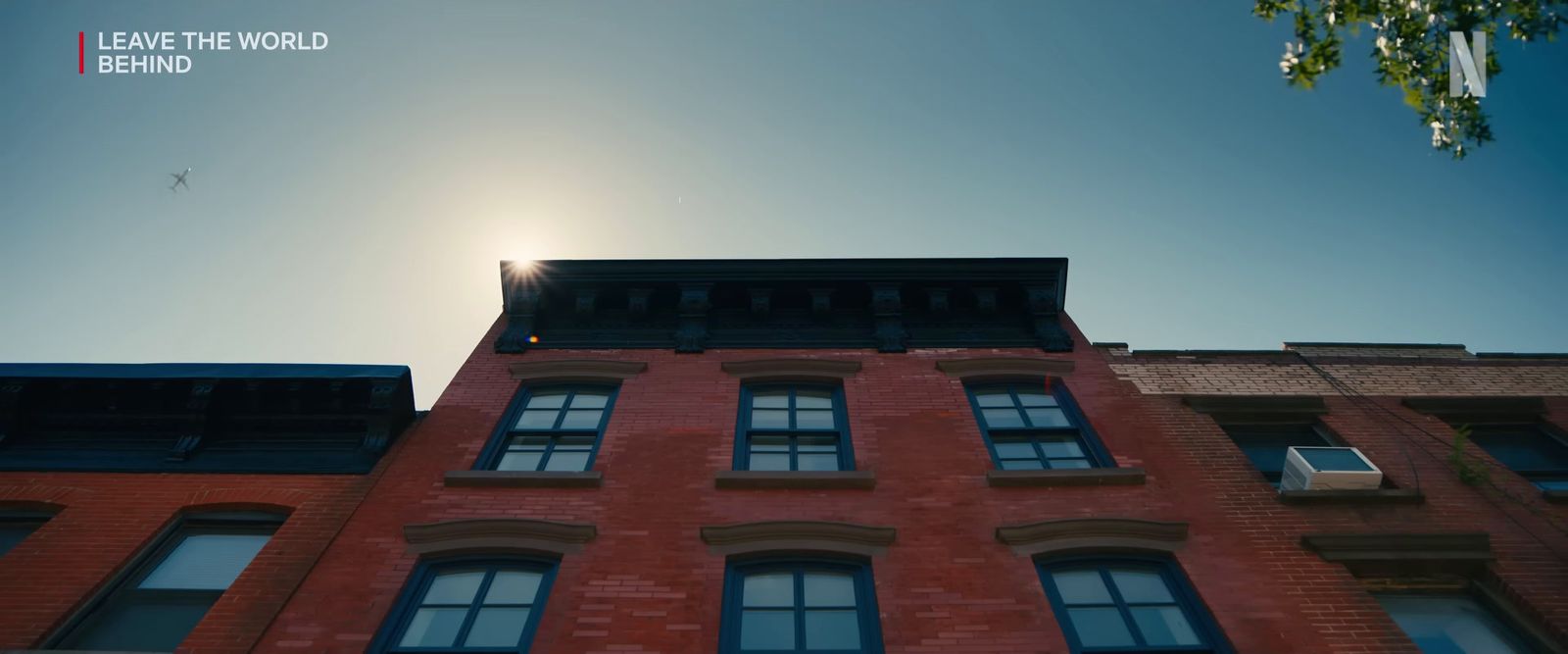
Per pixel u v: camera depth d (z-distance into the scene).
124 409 12.87
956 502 10.97
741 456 12.09
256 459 12.26
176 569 10.52
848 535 10.23
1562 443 13.09
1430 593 10.28
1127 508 11.00
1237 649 8.95
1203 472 11.80
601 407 13.49
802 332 15.32
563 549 10.10
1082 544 10.19
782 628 9.29
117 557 10.31
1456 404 13.56
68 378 12.70
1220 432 12.85
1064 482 11.33
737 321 15.65
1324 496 11.21
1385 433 12.98
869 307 15.71
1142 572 10.12
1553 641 9.52
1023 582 9.66
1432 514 11.14
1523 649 9.66
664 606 9.29
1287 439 13.25
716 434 12.37
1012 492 11.19
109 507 11.21
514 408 13.34
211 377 12.66
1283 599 9.59
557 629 8.98
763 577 9.96
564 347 14.99
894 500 11.01
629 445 12.12
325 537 10.43
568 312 15.81
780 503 10.97
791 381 13.97
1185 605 9.62
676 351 14.80
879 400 13.23
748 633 9.21
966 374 13.91
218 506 11.27
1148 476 11.60
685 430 12.45
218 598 10.11
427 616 9.46
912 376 13.95
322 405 12.81
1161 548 10.23
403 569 9.88
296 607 9.36
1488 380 14.59
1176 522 10.45
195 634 8.98
